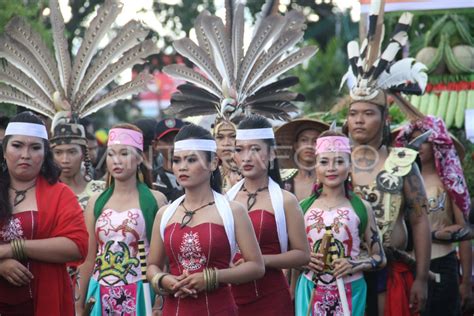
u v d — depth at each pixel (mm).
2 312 9875
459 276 15688
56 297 9883
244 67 13102
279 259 10742
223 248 9719
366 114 12461
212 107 13109
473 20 17641
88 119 14516
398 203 12141
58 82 12664
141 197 11680
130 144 11641
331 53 28531
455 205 13977
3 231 9820
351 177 12398
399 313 12039
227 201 9883
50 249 9727
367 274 12078
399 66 12648
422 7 17141
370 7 13188
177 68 13094
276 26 13234
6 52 12297
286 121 13711
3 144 10000
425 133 12609
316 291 11695
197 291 9508
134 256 11555
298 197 13375
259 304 10867
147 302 10656
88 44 12773
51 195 9992
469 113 16734
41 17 21625
